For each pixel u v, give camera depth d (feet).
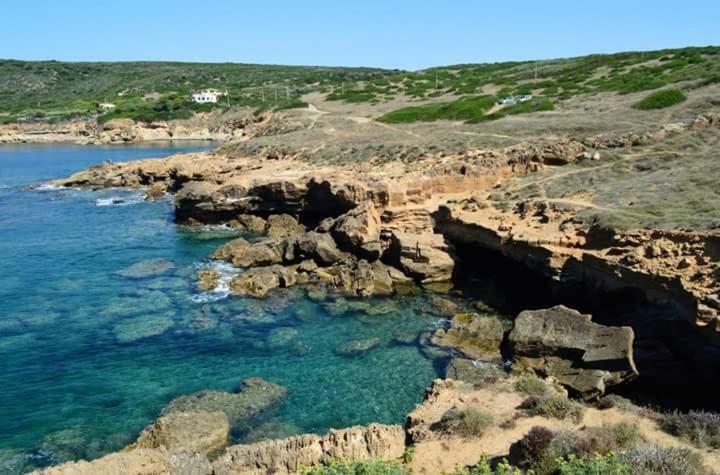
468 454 61.62
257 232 180.65
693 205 110.32
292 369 94.94
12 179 286.05
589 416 68.08
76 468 57.16
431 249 133.49
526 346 92.48
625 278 96.17
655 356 85.05
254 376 92.63
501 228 127.24
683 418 63.16
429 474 59.26
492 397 74.79
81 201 229.66
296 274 139.03
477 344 101.19
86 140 470.80
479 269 139.54
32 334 107.65
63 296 126.31
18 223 192.34
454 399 75.41
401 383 89.97
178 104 541.34
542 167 167.63
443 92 393.29
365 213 143.64
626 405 73.61
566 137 191.42
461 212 141.28
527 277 126.62
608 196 129.29
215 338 106.52
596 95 272.31
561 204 129.18
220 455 69.67
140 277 138.21
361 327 111.14
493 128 222.89
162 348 102.68
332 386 89.30
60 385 90.12
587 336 88.33
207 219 190.08
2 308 119.44
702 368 81.92
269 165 220.23
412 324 112.37
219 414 77.61
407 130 258.98
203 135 490.08
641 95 242.58
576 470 47.98
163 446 67.92
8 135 481.05
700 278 83.87
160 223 193.36
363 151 216.54
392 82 486.38
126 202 227.61
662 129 177.27
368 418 80.38
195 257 154.81
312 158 224.33
